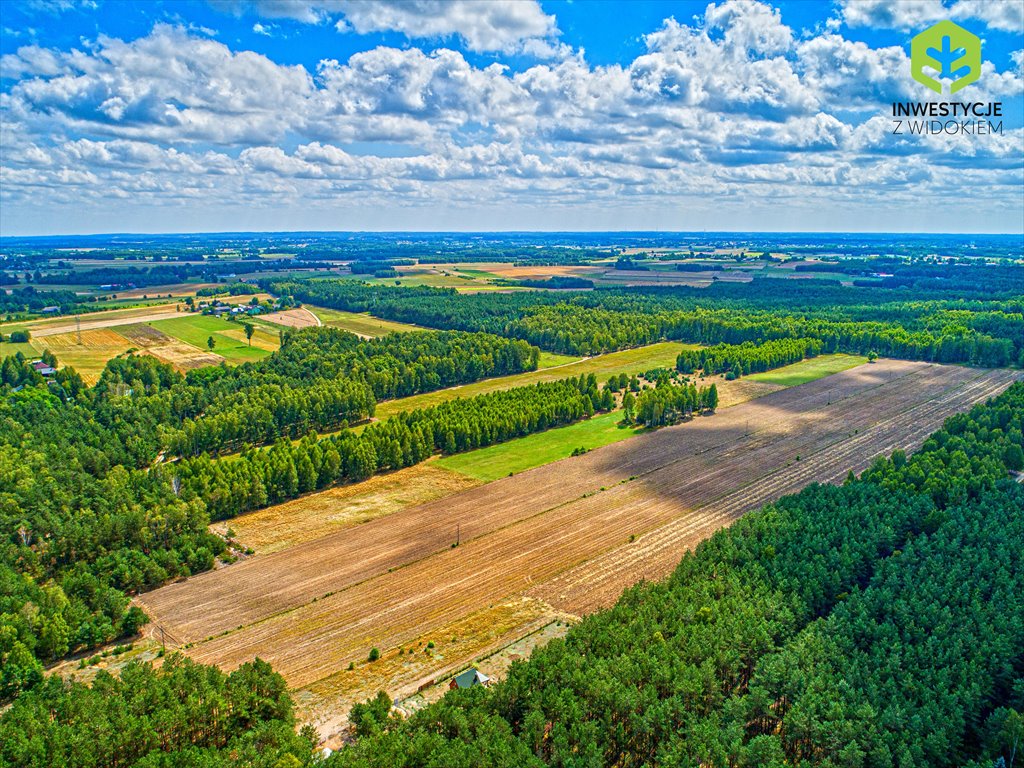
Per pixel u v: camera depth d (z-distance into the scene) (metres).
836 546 107.19
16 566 112.06
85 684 84.81
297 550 120.69
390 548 120.94
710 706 77.00
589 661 79.69
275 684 80.06
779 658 79.25
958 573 96.75
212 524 130.50
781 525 110.50
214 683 79.38
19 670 86.31
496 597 105.81
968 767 67.25
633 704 73.31
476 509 136.00
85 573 103.88
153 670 84.81
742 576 98.12
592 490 144.50
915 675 79.38
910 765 66.94
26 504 126.25
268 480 139.12
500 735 69.75
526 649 92.69
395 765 66.44
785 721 73.50
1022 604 89.19
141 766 67.50
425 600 105.25
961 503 119.94
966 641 83.12
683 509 134.88
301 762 67.44
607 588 107.44
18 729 70.19
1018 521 109.50
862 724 70.56
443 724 72.88
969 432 151.62
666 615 88.25
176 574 112.44
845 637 84.50
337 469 148.38
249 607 103.94
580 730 71.06
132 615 97.81
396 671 89.12
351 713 77.00
